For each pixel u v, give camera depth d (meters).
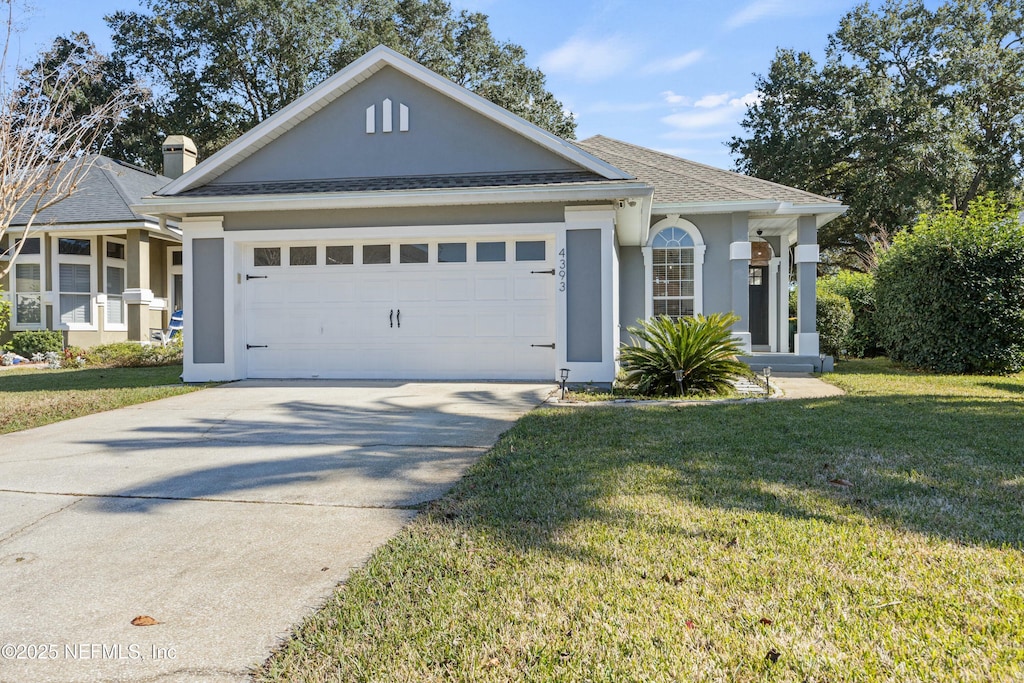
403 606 2.61
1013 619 2.40
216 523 3.72
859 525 3.39
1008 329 11.15
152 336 17.84
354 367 10.11
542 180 9.62
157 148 30.64
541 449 5.20
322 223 9.97
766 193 13.59
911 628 2.36
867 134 25.53
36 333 15.98
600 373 9.39
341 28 29.31
